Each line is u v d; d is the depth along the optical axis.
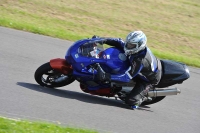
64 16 53.91
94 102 29.06
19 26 42.56
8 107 24.47
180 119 29.69
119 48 28.83
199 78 39.97
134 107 29.22
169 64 30.45
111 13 60.06
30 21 48.53
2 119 21.67
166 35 55.66
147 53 28.39
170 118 29.50
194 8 72.56
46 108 25.62
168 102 32.72
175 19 64.31
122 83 28.27
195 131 28.12
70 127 23.03
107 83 28.72
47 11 54.34
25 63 33.34
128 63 28.34
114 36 50.34
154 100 30.94
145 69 28.33
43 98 27.02
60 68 27.56
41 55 36.38
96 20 55.41
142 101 29.59
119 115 27.73
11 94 26.42
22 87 28.03
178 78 30.00
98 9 60.53
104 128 24.95
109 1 65.88
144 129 26.38
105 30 52.00
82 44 28.28
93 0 64.62
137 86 29.44
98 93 29.08
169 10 68.25
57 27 48.56
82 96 29.80
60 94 28.69
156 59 29.72
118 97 29.81
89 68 27.89
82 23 52.78
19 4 54.31
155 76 28.98
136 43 27.14
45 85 29.27
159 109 30.94
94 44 28.44
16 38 39.06
